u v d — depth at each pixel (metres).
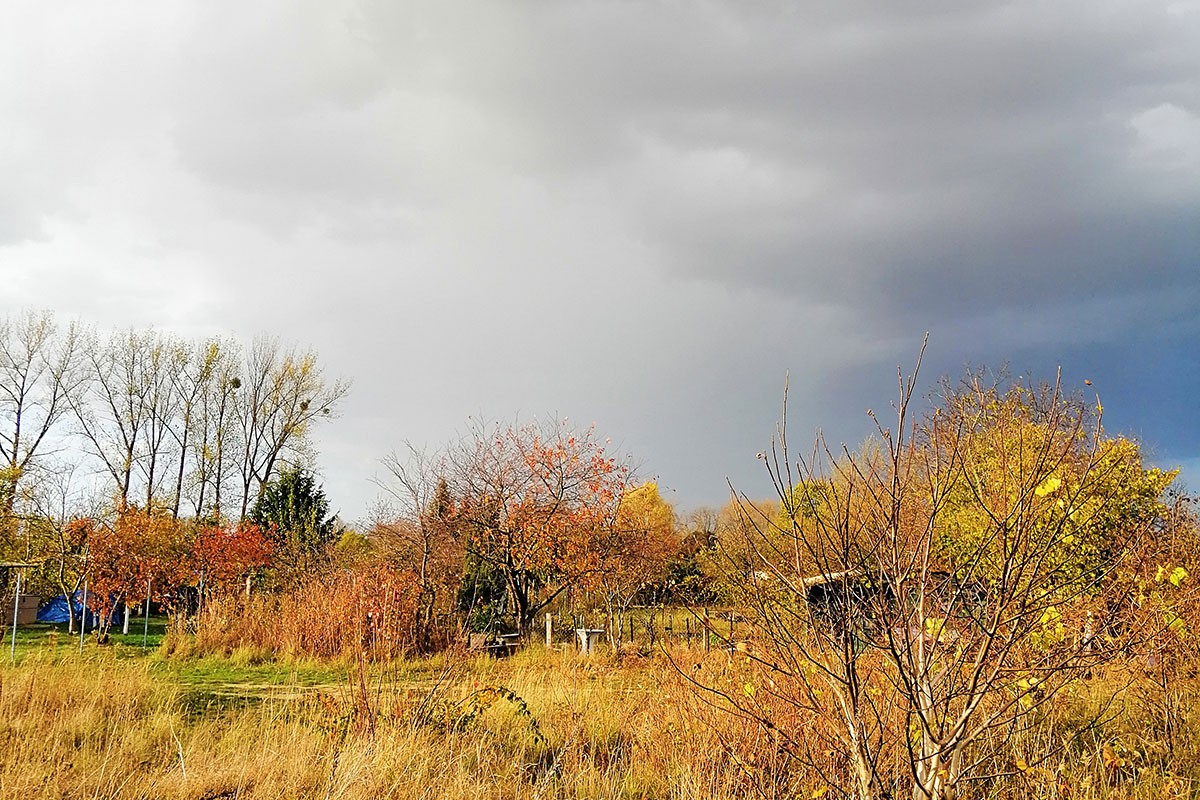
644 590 21.91
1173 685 7.80
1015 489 4.79
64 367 37.56
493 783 7.62
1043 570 5.10
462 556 23.56
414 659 16.86
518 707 9.61
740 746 7.00
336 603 18.33
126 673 11.77
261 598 21.20
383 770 7.36
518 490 23.25
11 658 13.69
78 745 8.56
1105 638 5.59
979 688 5.05
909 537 4.79
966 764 5.95
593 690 10.61
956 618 4.88
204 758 7.91
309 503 34.66
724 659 8.12
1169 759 7.30
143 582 22.81
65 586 24.22
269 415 41.25
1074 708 7.91
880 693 5.39
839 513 4.72
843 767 5.99
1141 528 6.17
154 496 37.09
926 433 4.87
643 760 8.15
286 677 14.87
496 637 19.33
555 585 23.77
